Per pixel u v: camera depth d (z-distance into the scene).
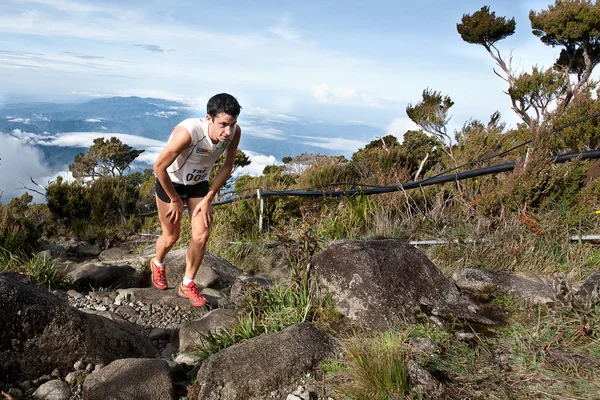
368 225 6.37
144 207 11.23
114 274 5.09
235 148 3.75
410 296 3.49
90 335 2.95
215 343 3.20
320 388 2.69
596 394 2.39
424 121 11.69
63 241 9.18
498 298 3.70
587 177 5.23
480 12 18.02
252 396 2.66
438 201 6.06
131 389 2.58
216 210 8.29
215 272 5.01
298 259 3.77
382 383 2.54
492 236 4.89
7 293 2.78
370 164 8.88
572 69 17.34
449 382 2.63
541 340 2.96
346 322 3.38
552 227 4.68
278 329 3.32
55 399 2.59
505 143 7.84
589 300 3.11
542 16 16.78
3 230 6.00
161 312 4.05
